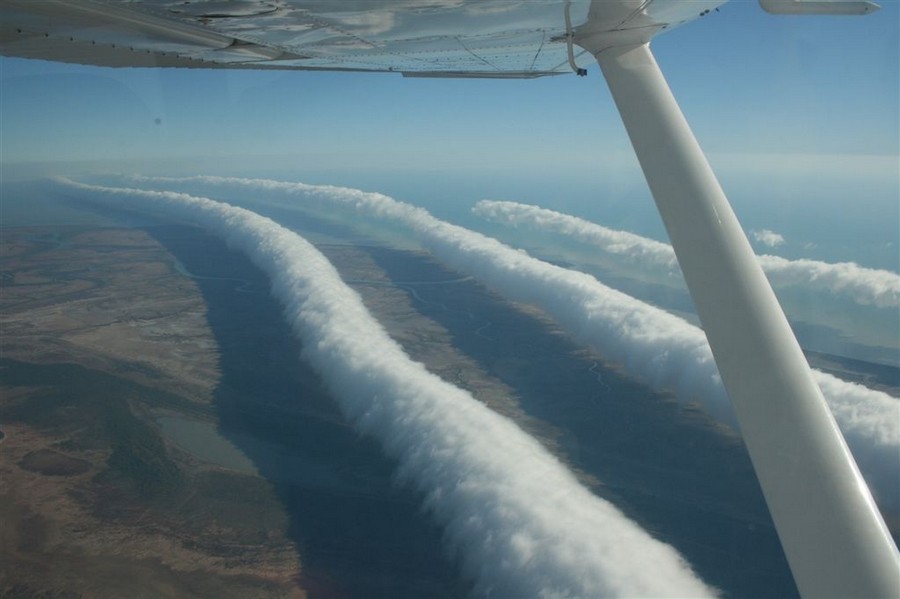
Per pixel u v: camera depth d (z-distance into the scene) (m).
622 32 3.58
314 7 2.84
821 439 2.68
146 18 2.96
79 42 3.46
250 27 3.26
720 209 3.13
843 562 2.51
